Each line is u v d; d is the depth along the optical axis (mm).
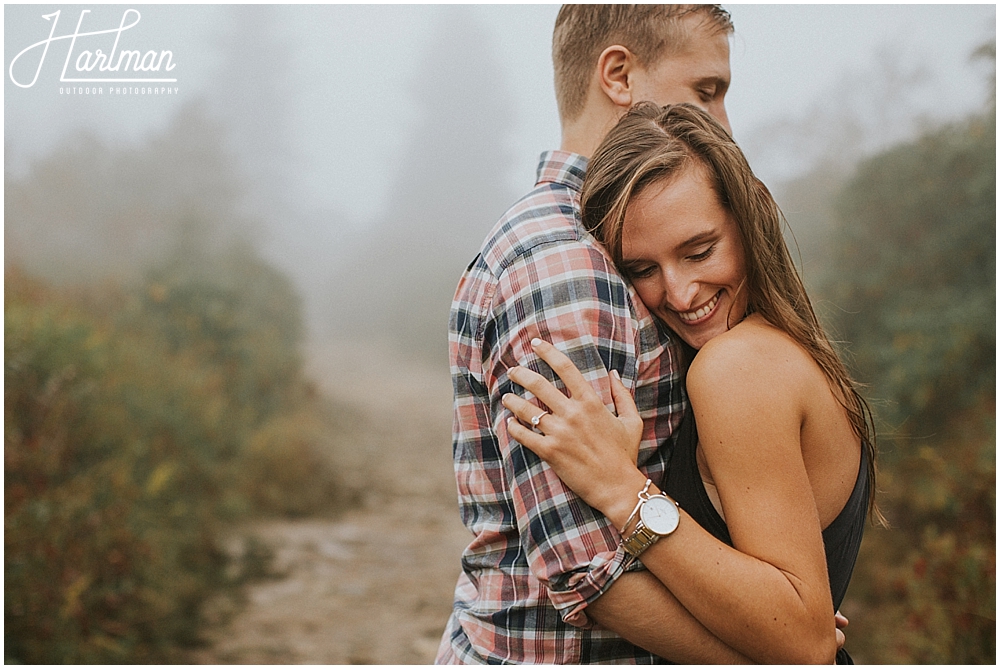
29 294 5746
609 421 1147
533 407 1162
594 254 1222
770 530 1110
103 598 3461
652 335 1264
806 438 1189
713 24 1508
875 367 5398
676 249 1204
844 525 1270
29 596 3143
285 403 8719
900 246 6090
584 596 1121
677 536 1091
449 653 1393
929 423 4797
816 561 1118
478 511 1343
